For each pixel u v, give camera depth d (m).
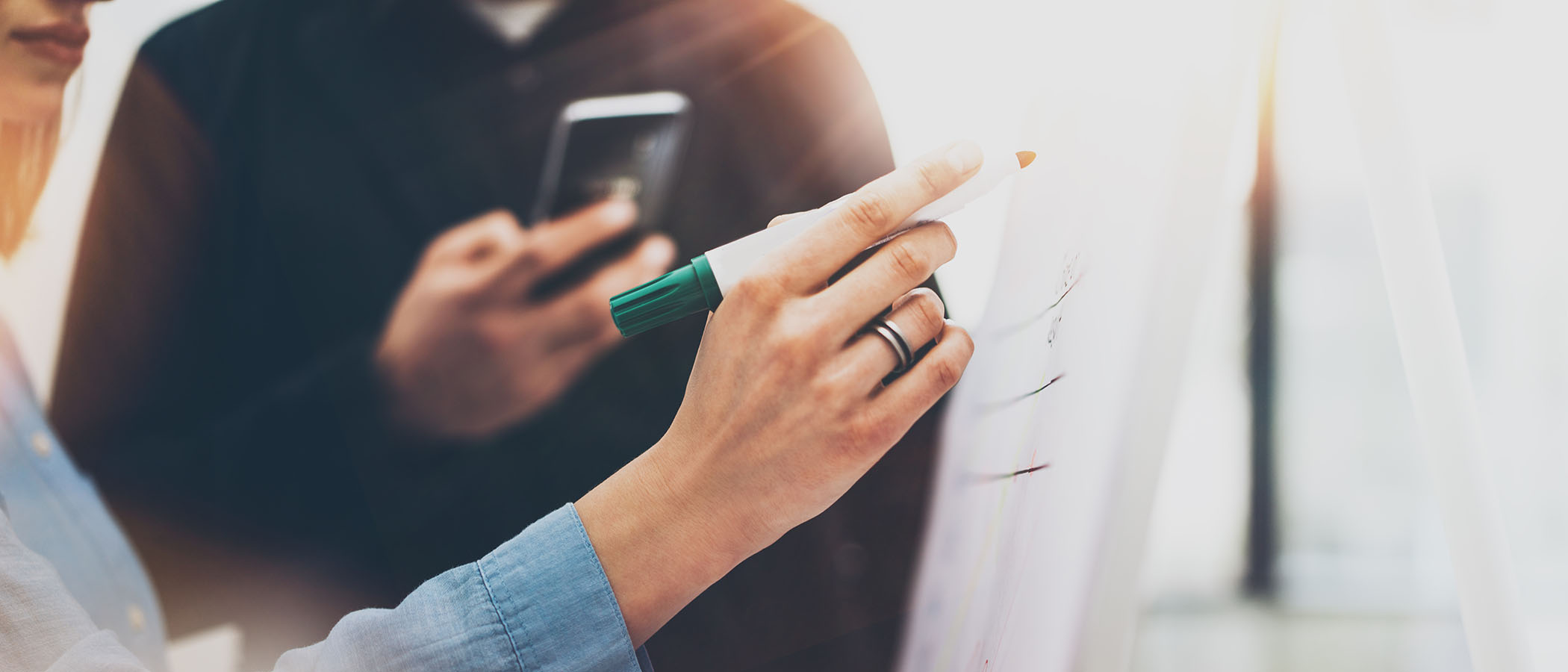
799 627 0.69
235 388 0.82
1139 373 0.22
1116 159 0.24
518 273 0.75
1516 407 1.36
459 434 0.76
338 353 0.81
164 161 0.81
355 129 0.84
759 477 0.26
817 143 0.82
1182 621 1.48
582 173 0.78
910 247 0.26
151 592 0.56
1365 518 1.53
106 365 0.78
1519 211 1.35
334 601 0.77
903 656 0.46
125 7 0.81
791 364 0.25
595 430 0.75
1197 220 0.22
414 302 0.76
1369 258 1.49
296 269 0.83
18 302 0.74
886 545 0.68
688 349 0.76
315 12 0.85
